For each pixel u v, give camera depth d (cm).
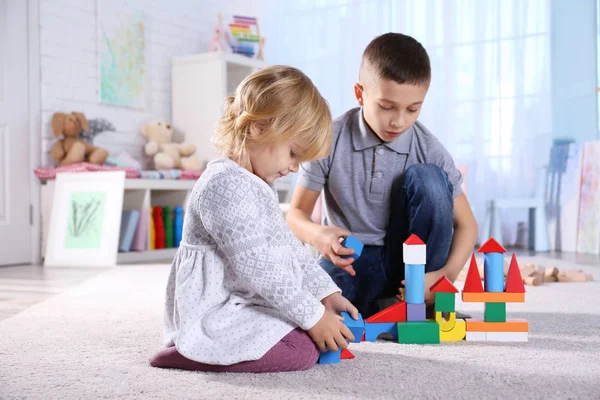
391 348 123
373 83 134
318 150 115
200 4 448
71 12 359
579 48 386
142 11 400
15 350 127
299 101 111
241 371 107
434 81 414
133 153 395
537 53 393
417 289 129
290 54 450
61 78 354
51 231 328
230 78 434
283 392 95
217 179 110
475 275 129
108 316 167
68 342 135
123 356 122
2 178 329
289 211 154
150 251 349
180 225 372
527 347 123
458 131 412
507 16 398
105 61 376
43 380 104
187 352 106
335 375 104
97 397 95
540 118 394
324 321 108
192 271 113
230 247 107
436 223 140
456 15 409
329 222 163
